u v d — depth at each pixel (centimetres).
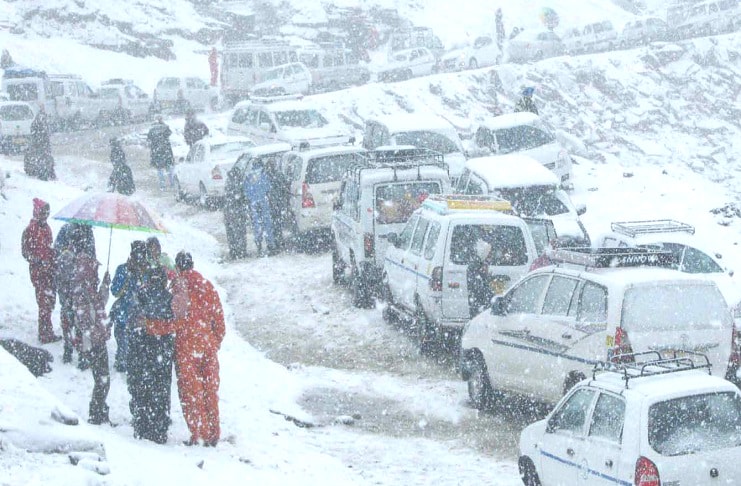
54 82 5578
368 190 2081
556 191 2520
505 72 6112
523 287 1464
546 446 1066
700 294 1304
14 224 2139
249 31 7969
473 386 1525
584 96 6319
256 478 1088
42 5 7231
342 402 1567
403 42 7262
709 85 6744
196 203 3572
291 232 2758
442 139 3053
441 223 1750
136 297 1158
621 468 950
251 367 1689
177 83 5866
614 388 996
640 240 2038
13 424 966
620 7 10031
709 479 929
